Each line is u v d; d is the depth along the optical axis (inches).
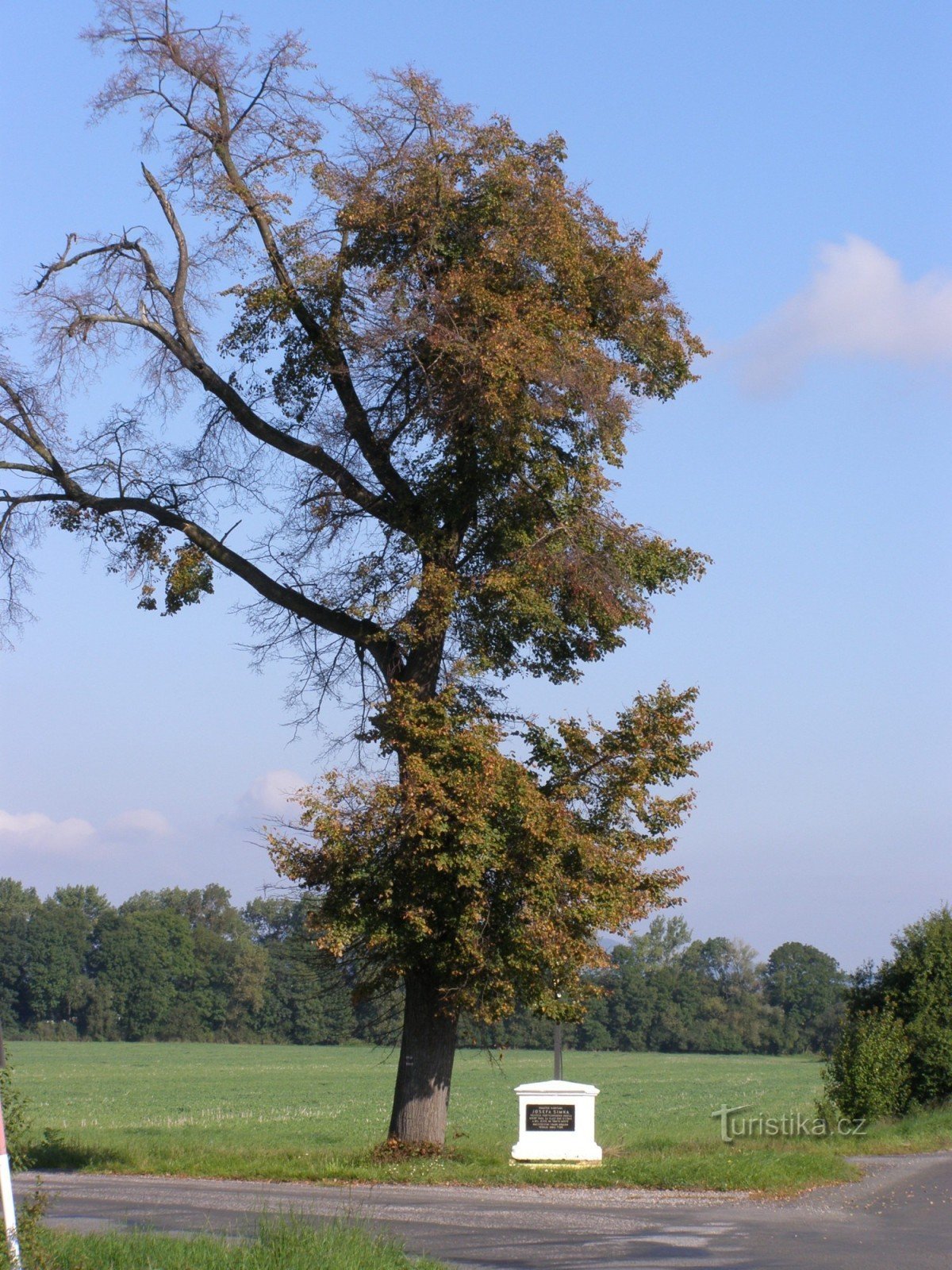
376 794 828.0
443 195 938.7
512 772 835.4
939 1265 518.3
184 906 7130.9
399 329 925.8
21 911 6378.0
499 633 967.6
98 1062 4507.9
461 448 933.8
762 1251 549.3
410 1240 568.4
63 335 989.2
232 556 999.6
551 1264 508.4
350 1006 1015.6
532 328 919.0
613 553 970.1
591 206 1005.2
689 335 1040.2
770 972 6264.8
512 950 840.3
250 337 997.8
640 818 912.9
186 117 1007.6
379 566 970.7
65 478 991.0
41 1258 408.5
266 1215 541.6
